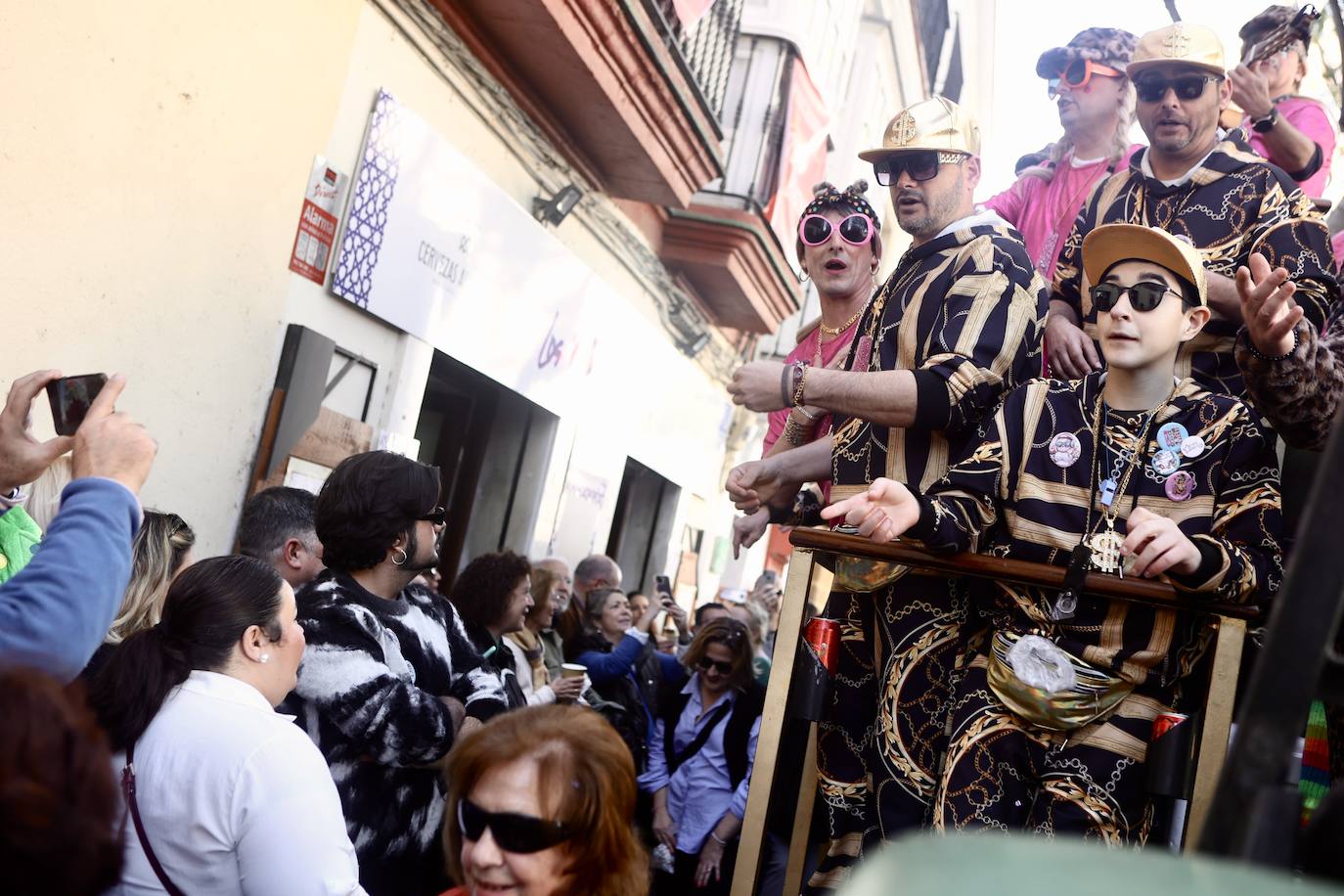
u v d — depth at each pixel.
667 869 5.72
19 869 1.02
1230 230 3.17
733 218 10.73
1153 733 2.37
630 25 7.36
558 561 5.97
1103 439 2.51
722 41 9.75
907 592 2.81
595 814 1.98
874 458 3.12
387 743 2.87
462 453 8.99
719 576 15.77
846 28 14.79
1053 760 2.43
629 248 10.08
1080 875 0.52
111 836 1.10
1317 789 2.45
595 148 8.57
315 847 2.25
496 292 7.71
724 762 5.75
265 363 5.51
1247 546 2.36
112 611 1.95
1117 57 4.60
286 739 2.33
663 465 12.48
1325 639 0.80
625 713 5.92
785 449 4.08
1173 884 0.52
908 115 3.15
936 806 2.51
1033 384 2.62
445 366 8.09
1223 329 3.11
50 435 4.41
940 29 19.91
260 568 2.49
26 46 4.09
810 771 3.10
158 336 4.89
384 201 6.19
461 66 6.89
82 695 1.17
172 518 3.03
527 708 2.08
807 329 4.45
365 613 2.98
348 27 5.79
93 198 4.48
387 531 3.08
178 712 2.31
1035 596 2.46
